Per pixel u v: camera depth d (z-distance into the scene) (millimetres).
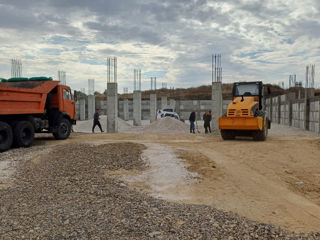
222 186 7320
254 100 15062
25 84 13375
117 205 5281
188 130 24109
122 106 46969
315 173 8555
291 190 7137
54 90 14656
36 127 13273
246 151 11539
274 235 4344
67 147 11086
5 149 10977
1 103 10922
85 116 46031
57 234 4145
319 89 49000
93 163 8750
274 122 36938
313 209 5848
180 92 66750
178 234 4223
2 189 6379
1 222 4566
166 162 9148
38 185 6621
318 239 4348
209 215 4992
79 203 5375
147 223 4531
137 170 8461
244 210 5684
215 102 20891
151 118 37625
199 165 9078
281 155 10805
